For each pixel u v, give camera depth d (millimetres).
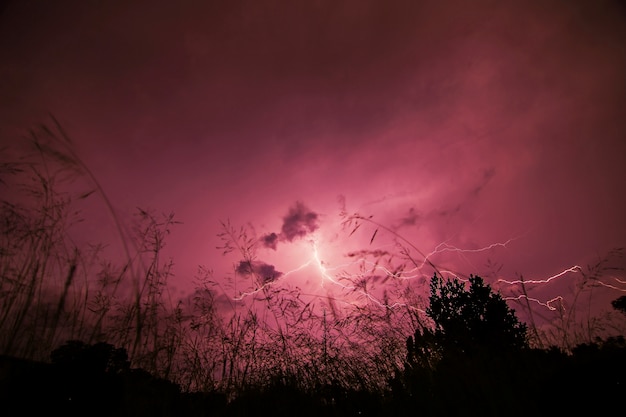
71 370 3758
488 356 4359
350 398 4297
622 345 3580
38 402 3541
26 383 3590
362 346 5363
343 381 4660
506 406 3244
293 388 4566
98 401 3756
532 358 4215
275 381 4656
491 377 3770
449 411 3559
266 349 5262
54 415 3529
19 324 3490
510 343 5172
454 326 5484
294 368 4918
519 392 3516
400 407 3889
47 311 3609
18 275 3551
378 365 4902
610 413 2859
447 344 4965
